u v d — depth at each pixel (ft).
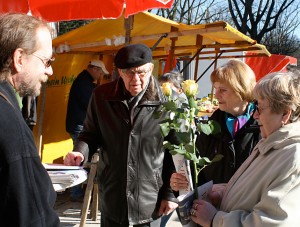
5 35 4.61
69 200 17.53
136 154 8.18
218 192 6.39
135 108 8.18
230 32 15.90
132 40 14.38
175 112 6.04
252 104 7.80
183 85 6.17
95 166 12.03
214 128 6.19
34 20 4.96
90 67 17.72
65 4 9.39
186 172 6.19
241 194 5.44
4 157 4.21
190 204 5.95
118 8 9.21
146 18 16.51
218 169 7.68
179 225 14.78
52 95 19.80
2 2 9.04
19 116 4.47
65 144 21.25
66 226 14.29
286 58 36.94
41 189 4.49
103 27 17.57
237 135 7.65
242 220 5.11
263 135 5.58
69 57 20.63
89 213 15.78
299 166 4.79
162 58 26.32
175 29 17.28
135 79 7.95
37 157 4.52
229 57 27.12
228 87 7.62
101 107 8.45
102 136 8.57
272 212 4.79
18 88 4.83
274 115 5.30
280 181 4.85
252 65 37.45
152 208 8.38
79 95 17.33
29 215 4.30
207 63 38.88
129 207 8.20
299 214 4.69
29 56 4.77
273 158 5.14
